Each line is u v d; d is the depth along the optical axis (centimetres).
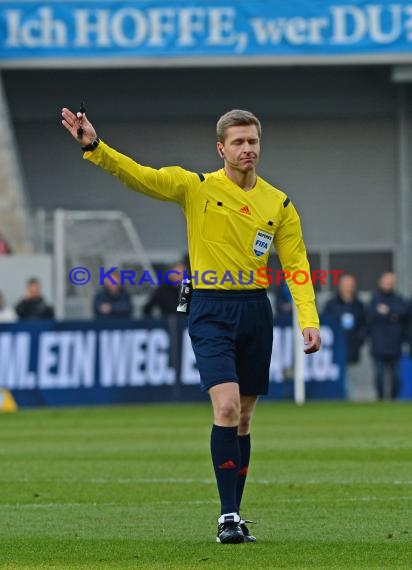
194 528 2195
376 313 6138
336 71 8638
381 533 2114
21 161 8588
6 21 7775
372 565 1811
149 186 2034
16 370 5806
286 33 7888
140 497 2630
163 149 8700
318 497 2588
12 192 7500
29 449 3744
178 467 3203
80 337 5862
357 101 8681
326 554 1905
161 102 8662
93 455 3538
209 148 8725
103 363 5869
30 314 6162
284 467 3148
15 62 7775
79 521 2298
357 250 8694
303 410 5341
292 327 5981
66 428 4556
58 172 8612
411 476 2942
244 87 8675
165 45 7850
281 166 8719
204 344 2033
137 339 5897
